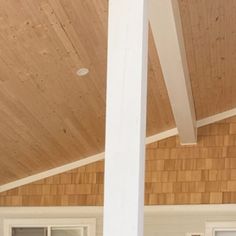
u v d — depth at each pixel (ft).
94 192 26.43
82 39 16.42
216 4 16.58
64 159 25.99
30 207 26.84
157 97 22.15
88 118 22.07
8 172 25.54
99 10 15.20
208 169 25.57
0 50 15.97
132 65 10.43
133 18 10.57
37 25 15.24
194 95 22.94
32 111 20.13
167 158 26.04
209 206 25.14
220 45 19.25
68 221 26.40
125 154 10.23
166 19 14.53
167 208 25.49
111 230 10.05
